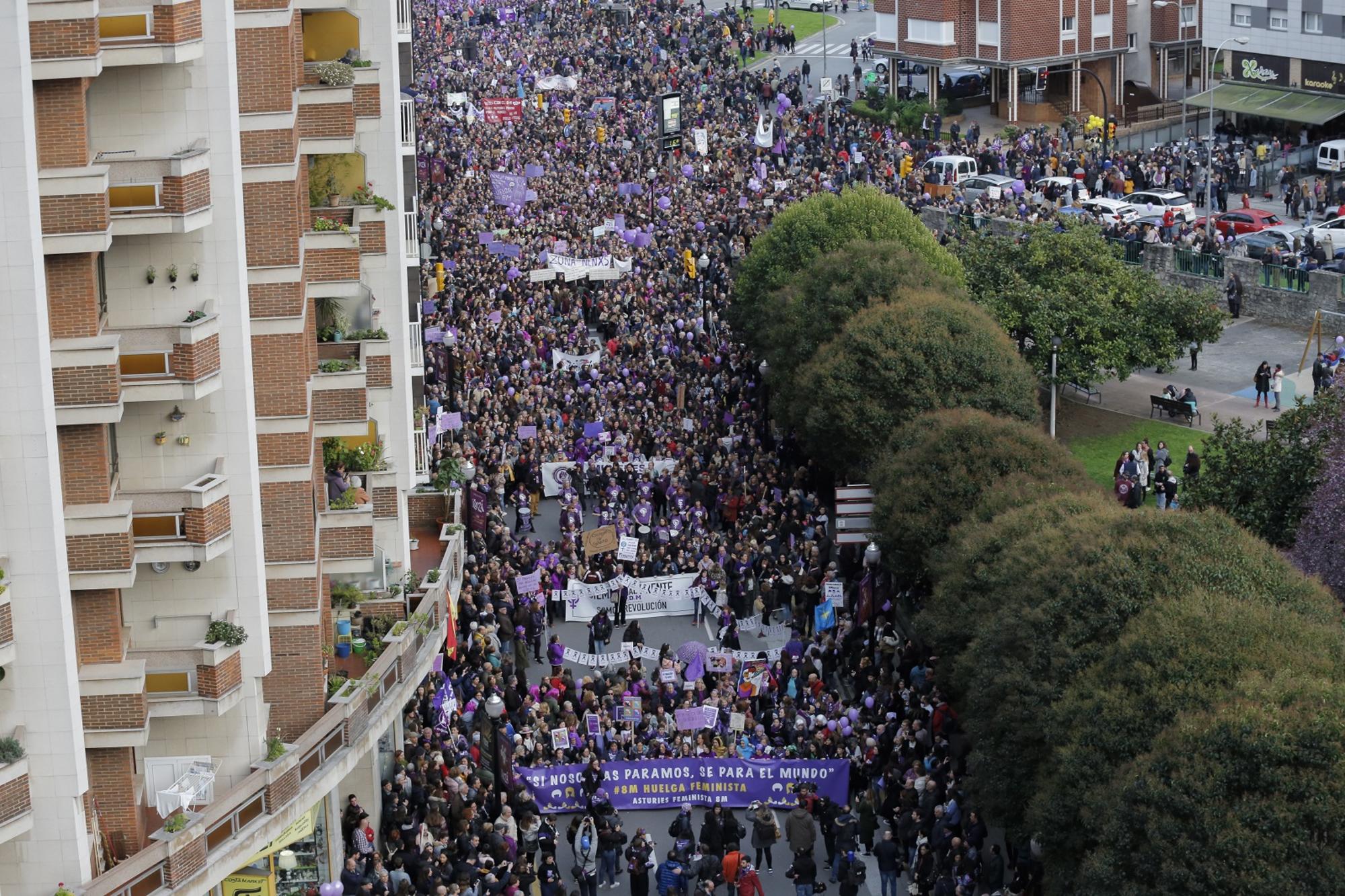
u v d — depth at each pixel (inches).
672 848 2672.2
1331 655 2252.7
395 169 2748.5
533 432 4023.1
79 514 2017.7
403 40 3152.1
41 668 1909.4
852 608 3326.8
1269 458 3250.5
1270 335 5103.3
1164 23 7770.7
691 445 4037.9
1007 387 3614.7
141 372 2053.4
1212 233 5649.6
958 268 4525.1
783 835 2743.6
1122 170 6461.6
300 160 2431.1
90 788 2118.6
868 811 2637.8
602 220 5639.8
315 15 2728.8
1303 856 1958.7
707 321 4862.2
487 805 2714.1
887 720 2839.6
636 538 3531.0
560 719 2901.1
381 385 2650.1
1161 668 2237.9
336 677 2445.9
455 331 4525.1
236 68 2188.7
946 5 7559.1
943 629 2765.7
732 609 3420.3
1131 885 2036.2
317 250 2476.6
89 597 2074.3
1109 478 4259.4
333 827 2397.9
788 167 6456.7
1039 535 2694.4
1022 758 2401.6
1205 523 2564.0
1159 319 4473.4
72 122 1932.8
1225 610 2300.7
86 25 1909.4
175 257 2111.2
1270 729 2032.5
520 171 6259.8
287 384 2304.4
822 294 4035.4
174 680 2140.7
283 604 2338.8
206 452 2156.7
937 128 7293.3
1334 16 6919.3
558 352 4534.9
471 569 3341.5
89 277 1983.3
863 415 3599.9
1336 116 6899.6
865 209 4571.9
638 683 2979.8
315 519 2404.0
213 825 2107.5
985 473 3139.8
